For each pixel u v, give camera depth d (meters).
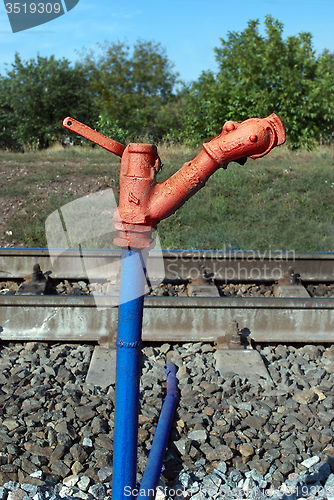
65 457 3.01
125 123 23.78
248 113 15.40
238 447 3.16
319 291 5.98
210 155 1.60
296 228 8.39
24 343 4.48
